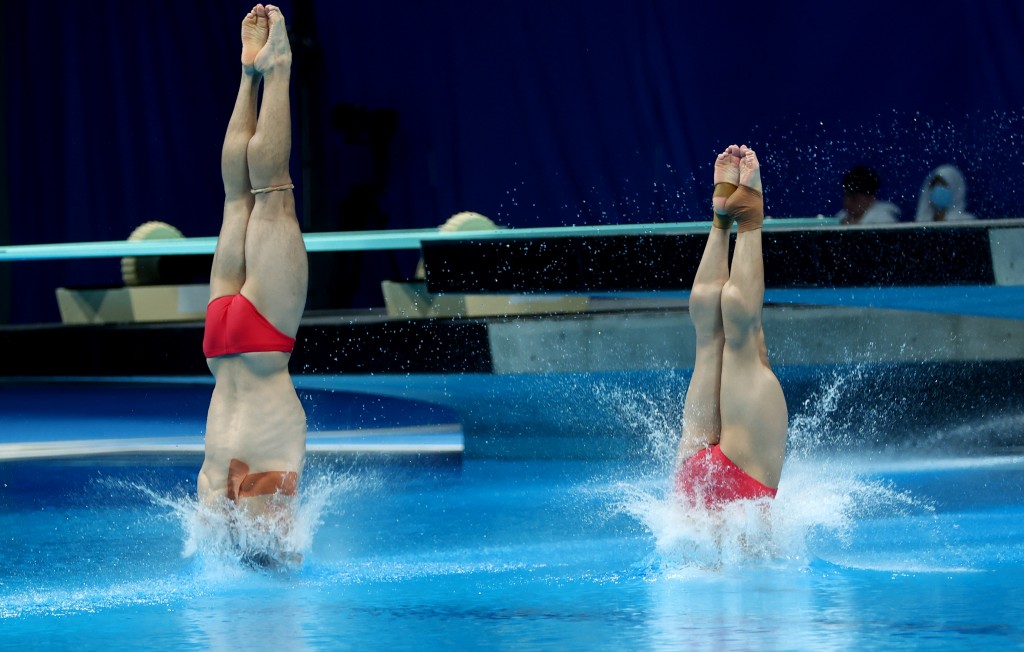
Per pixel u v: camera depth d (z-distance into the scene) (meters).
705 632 9.48
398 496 18.91
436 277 22.41
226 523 13.04
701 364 13.37
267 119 13.68
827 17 44.12
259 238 13.52
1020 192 41.88
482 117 49.94
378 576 12.62
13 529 16.27
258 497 13.06
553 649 9.01
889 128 43.62
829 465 21.27
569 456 23.89
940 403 23.69
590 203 48.19
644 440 23.30
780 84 45.09
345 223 48.69
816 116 44.62
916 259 19.83
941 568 12.29
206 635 9.85
